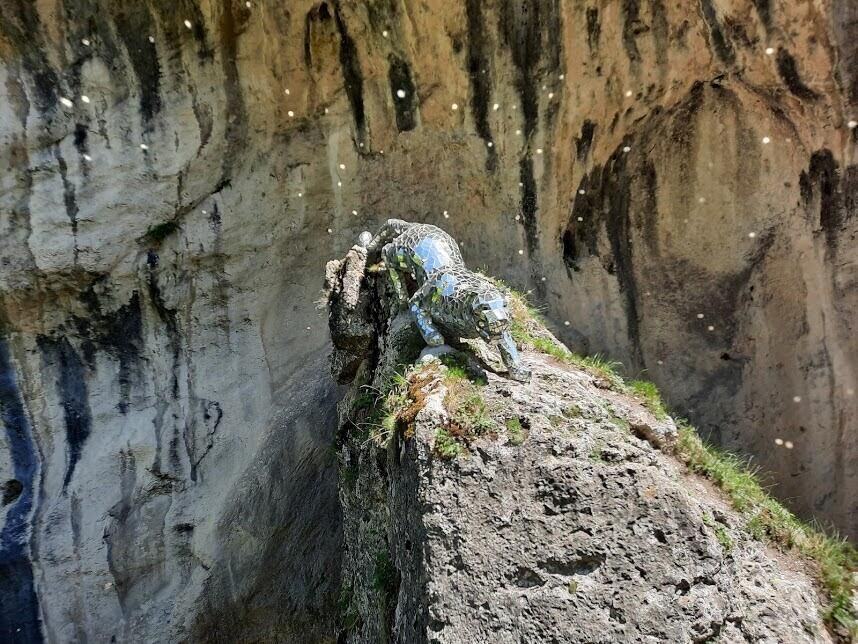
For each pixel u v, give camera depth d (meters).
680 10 6.12
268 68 7.05
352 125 7.41
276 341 7.88
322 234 7.82
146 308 7.62
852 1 5.70
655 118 7.10
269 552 7.47
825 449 7.14
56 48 6.63
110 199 7.10
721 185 7.39
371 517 4.26
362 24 6.77
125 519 7.89
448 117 7.21
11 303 7.16
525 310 5.19
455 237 7.71
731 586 3.00
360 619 4.30
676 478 3.54
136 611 7.89
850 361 6.96
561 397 3.61
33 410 7.56
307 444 7.48
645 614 2.79
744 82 6.62
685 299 7.81
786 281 7.34
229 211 7.49
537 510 3.02
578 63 6.53
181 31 6.77
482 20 6.54
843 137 6.43
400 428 3.51
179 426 7.90
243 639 7.41
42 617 7.66
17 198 6.84
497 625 2.85
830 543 3.67
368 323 5.04
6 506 7.58
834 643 3.17
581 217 7.59
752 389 7.58
